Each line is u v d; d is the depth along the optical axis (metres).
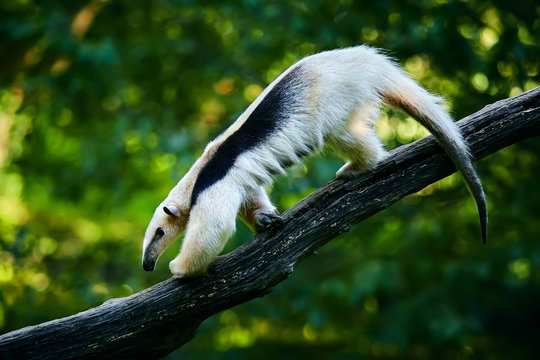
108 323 6.66
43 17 14.09
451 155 7.04
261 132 6.94
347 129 7.18
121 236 16.42
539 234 13.89
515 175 14.10
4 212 17.09
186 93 14.93
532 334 15.66
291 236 6.95
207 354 14.43
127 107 14.61
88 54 12.86
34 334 6.55
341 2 13.40
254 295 6.91
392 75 7.49
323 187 7.17
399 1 12.91
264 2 13.28
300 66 7.22
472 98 13.74
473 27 13.67
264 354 15.43
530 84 13.88
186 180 7.55
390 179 7.14
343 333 16.05
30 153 16.12
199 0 13.59
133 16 15.17
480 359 15.20
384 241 14.98
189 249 6.67
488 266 13.20
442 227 13.95
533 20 13.01
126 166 14.85
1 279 14.69
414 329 13.53
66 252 15.35
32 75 15.25
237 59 14.24
